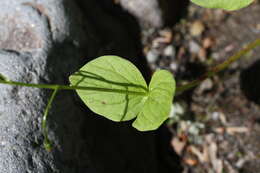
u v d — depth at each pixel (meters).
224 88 0.50
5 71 0.37
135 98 0.35
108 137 0.41
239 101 0.50
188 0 0.55
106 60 0.35
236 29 0.53
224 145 0.48
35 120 0.36
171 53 0.52
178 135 0.49
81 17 0.44
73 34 0.42
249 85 0.50
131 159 0.42
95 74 0.35
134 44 0.52
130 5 0.52
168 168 0.48
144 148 0.45
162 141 0.49
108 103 0.35
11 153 0.34
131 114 0.35
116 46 0.48
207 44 0.53
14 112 0.36
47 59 0.39
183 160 0.48
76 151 0.37
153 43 0.52
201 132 0.49
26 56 0.38
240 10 0.54
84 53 0.42
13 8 0.41
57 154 0.36
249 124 0.49
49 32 0.40
